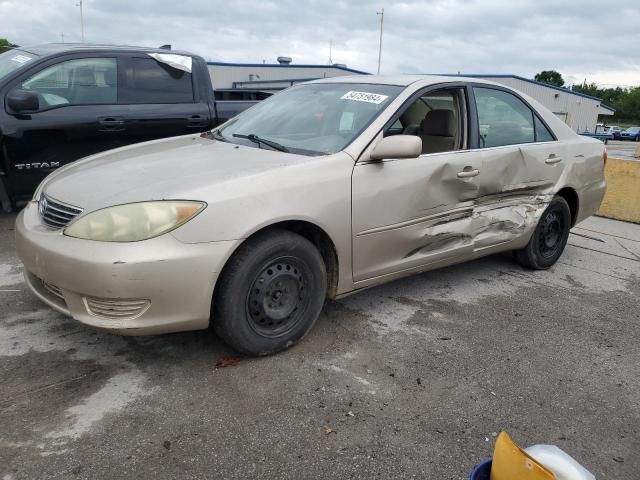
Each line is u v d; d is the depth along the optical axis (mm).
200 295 2664
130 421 2457
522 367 3143
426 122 4000
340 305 3842
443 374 3004
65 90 5320
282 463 2248
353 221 3184
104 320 2611
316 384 2822
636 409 2799
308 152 3287
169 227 2582
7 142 4949
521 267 4945
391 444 2400
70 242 2611
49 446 2271
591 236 6484
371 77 4039
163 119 5824
